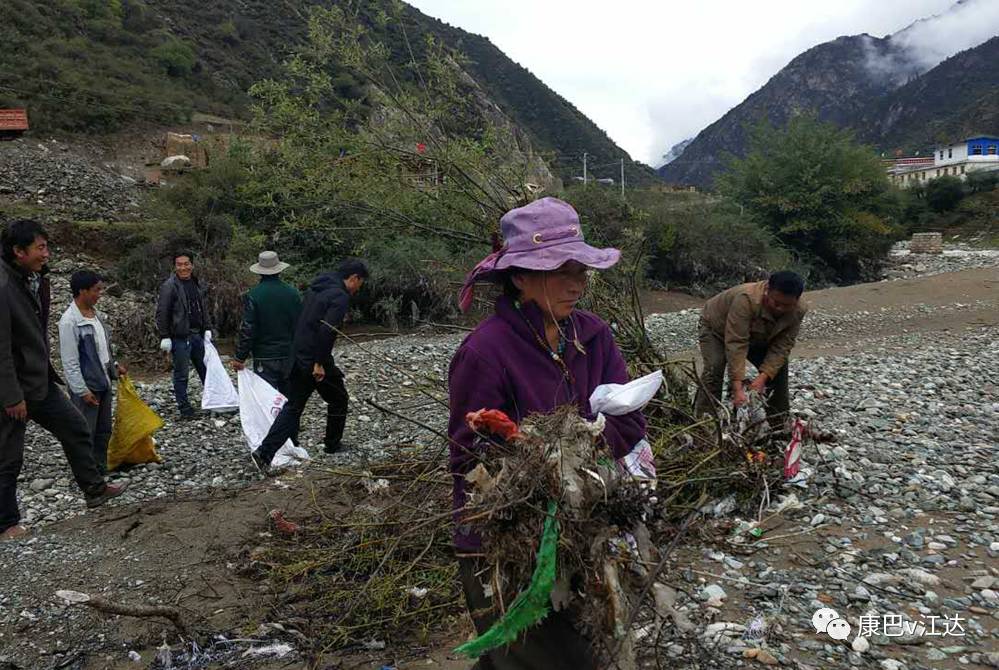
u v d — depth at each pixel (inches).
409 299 657.6
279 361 284.4
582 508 79.7
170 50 1699.1
